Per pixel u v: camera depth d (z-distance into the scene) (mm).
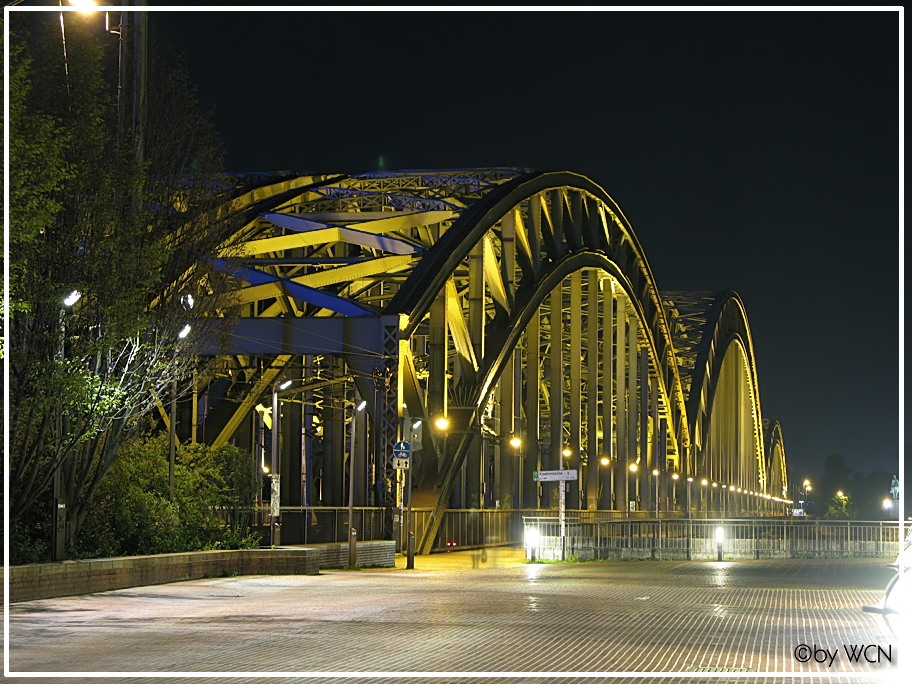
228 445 38281
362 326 48656
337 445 60938
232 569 32281
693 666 14039
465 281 71062
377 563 40594
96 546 28672
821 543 50531
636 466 99438
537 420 74000
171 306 30141
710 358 131000
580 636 17047
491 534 64625
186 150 31500
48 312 25484
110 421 27516
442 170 65875
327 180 63656
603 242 84375
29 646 15570
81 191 25953
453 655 14875
